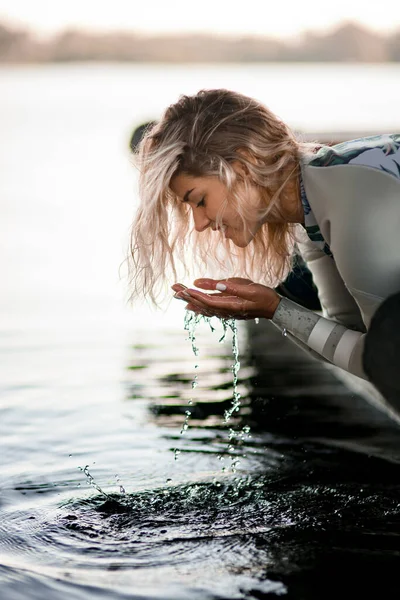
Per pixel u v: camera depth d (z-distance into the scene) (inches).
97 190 565.9
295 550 97.9
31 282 293.0
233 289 104.9
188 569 92.7
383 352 85.8
